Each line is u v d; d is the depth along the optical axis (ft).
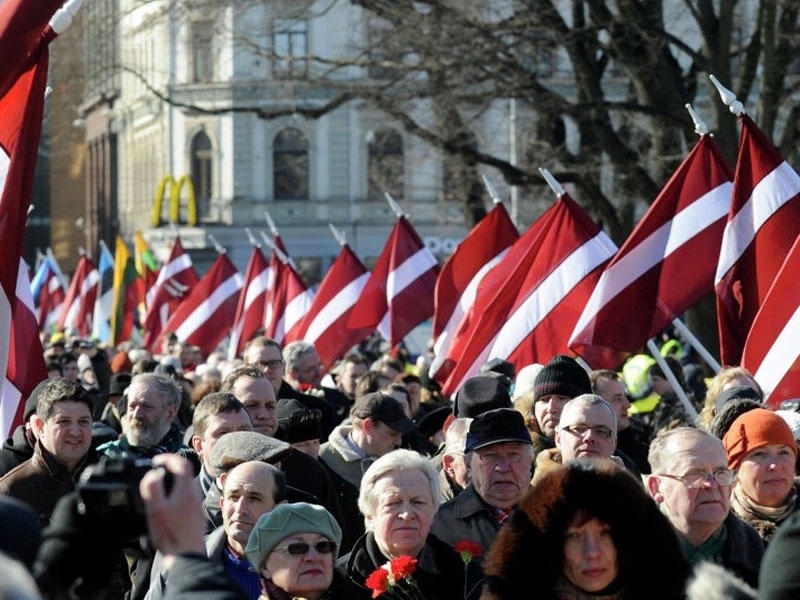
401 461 50.34
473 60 189.78
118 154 564.71
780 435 51.88
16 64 62.80
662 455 47.34
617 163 199.00
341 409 102.83
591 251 95.04
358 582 50.42
